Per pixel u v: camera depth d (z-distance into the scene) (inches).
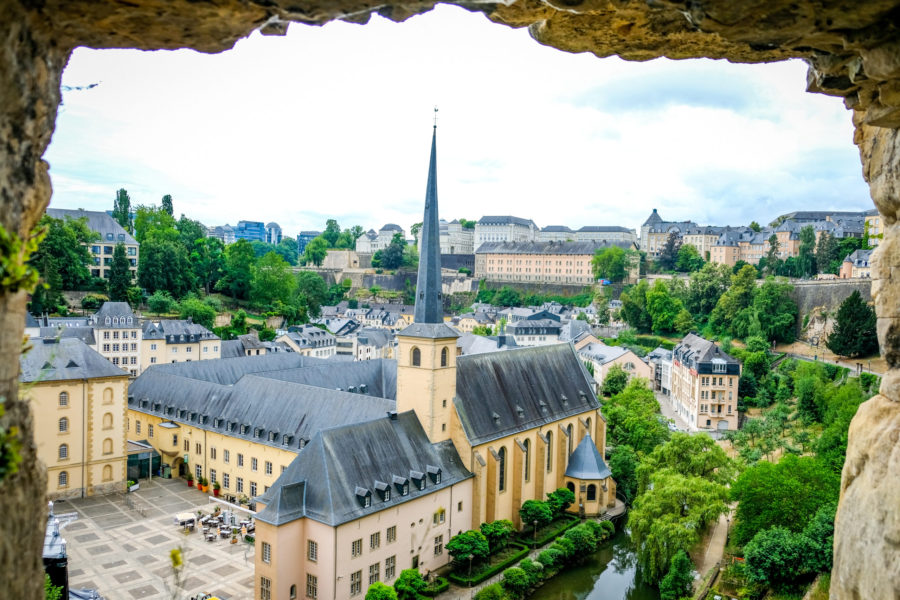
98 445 3570.4
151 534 3075.8
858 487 658.2
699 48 666.2
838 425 3533.5
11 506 469.1
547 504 3358.8
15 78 482.6
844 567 661.9
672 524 2677.2
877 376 4530.0
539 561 2883.9
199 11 546.0
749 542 2506.2
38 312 6456.7
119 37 574.9
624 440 4365.2
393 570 2672.2
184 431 3895.2
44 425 3380.9
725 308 7199.8
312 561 2464.3
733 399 5270.7
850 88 650.2
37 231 509.7
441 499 2918.3
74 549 2888.8
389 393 4485.7
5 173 476.1
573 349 4237.2
